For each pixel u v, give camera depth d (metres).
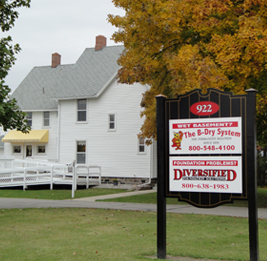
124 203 17.31
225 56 13.95
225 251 7.96
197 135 7.52
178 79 14.95
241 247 8.33
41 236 9.52
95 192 23.64
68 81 32.81
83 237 9.38
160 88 18.25
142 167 28.16
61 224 11.40
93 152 30.25
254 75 14.41
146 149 28.09
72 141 31.17
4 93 13.09
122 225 11.23
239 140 7.22
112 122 29.81
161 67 17.16
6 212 14.09
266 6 14.48
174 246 8.40
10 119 13.46
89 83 31.69
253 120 7.13
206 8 14.15
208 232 10.07
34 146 34.03
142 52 16.83
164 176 7.69
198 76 13.56
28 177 26.55
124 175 28.86
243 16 13.99
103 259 7.20
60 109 31.91
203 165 7.44
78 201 18.38
